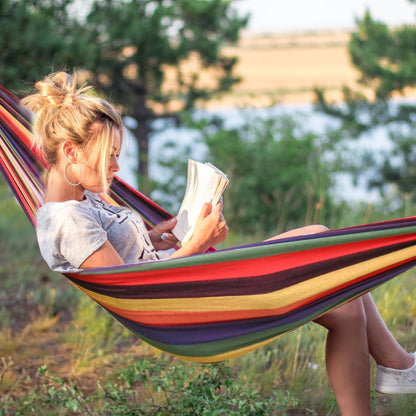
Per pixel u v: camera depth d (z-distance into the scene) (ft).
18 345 13.69
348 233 6.68
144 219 10.30
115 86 56.18
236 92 65.05
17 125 8.95
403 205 21.75
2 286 18.49
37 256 21.98
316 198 31.73
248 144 34.73
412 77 59.00
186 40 58.90
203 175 8.08
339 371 7.73
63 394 9.34
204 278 7.02
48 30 36.37
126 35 51.60
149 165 37.22
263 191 33.04
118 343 14.10
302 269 6.91
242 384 11.31
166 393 10.16
